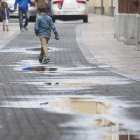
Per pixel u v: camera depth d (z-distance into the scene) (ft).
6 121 41.55
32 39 123.24
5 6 149.28
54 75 69.21
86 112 44.83
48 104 48.60
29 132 37.76
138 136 37.04
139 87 58.39
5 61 85.05
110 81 63.26
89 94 54.03
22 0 148.05
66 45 108.68
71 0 185.88
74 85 60.29
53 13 186.39
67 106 47.50
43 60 82.64
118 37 118.52
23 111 45.37
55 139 35.70
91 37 127.13
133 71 72.49
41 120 41.73
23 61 85.20
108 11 244.42
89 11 282.56
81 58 88.17
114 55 91.61
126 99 51.01
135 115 43.65
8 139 35.76
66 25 171.32
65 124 40.29
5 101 50.26
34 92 55.52
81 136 36.58
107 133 37.65
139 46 98.84
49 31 84.53
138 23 98.63
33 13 195.00
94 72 71.87
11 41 118.11
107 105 48.08
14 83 62.28
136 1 107.45
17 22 189.78
